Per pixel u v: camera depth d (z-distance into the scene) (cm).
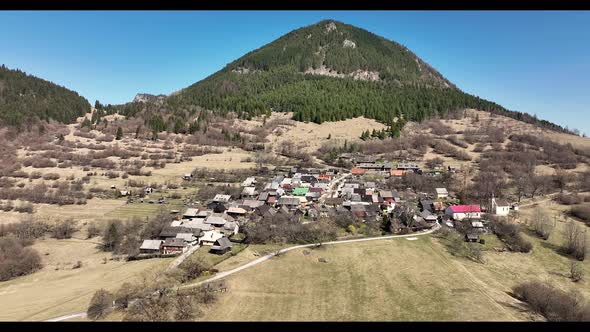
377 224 11562
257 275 7812
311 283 7450
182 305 6269
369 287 7250
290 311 6362
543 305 6462
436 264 8438
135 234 11238
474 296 6819
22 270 9131
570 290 7850
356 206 13075
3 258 9388
